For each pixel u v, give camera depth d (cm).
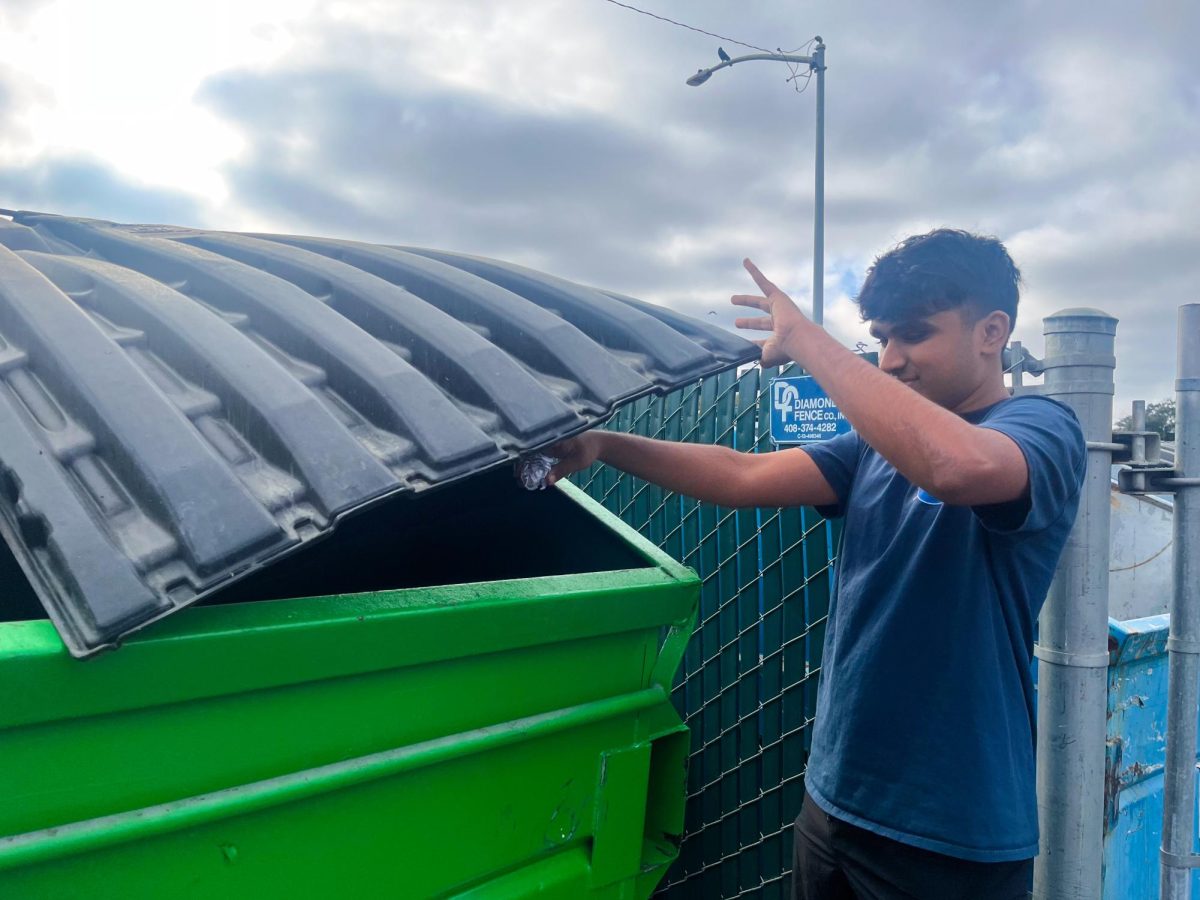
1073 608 193
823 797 168
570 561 212
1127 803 246
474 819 153
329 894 135
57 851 108
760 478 193
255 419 124
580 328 183
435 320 159
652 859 187
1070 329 196
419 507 213
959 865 152
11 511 105
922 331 159
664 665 184
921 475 135
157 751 116
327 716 131
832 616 184
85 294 145
